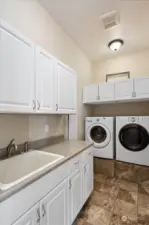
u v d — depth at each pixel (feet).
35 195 3.31
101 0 6.20
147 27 8.09
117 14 7.05
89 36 8.96
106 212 5.96
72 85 7.16
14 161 4.52
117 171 9.40
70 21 7.51
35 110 4.68
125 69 11.75
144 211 6.03
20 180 3.07
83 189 6.03
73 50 9.50
